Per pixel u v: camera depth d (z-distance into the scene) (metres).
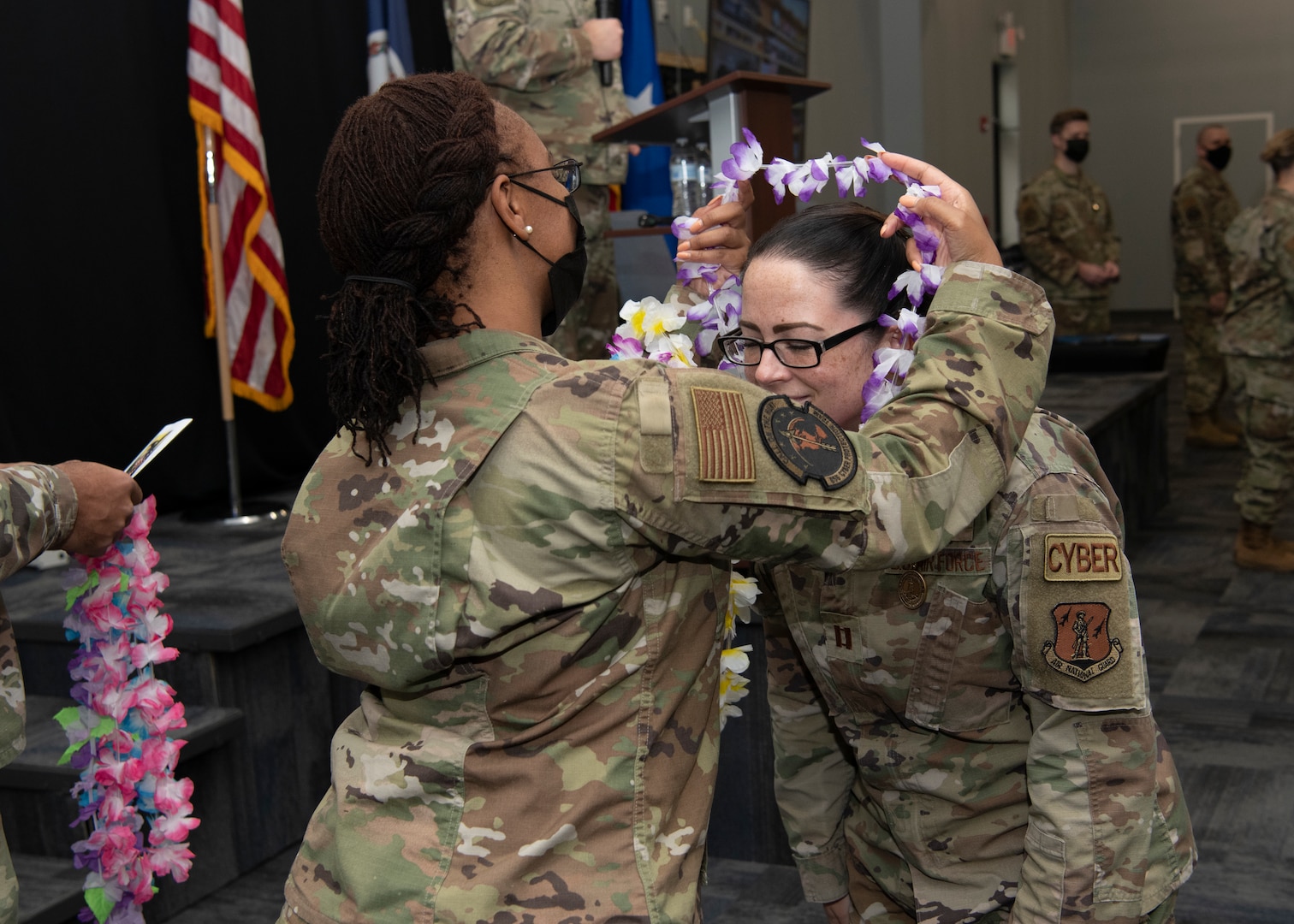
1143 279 13.77
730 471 0.84
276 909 2.43
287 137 4.14
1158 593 4.17
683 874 0.92
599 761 0.89
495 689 0.88
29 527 1.31
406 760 0.90
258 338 3.70
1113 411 4.36
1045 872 1.00
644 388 0.86
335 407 0.90
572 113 3.77
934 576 1.03
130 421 3.69
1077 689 0.97
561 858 0.88
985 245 0.99
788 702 1.26
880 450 0.90
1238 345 4.32
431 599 0.85
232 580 2.90
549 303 0.97
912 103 7.73
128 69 3.62
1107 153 13.66
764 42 5.60
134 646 1.52
